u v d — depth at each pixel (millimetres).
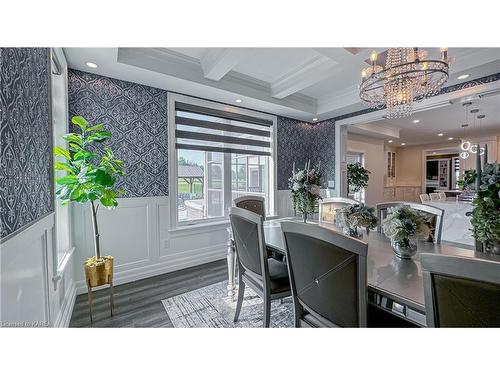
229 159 3791
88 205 2496
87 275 1921
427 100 3033
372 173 6375
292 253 1200
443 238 3480
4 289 869
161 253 2994
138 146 2805
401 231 1366
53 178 1610
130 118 2742
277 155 4234
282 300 2281
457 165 7508
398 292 990
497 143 6523
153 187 2926
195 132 3316
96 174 1800
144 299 2299
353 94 3584
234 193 3859
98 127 2012
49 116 1562
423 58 1894
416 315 913
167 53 2514
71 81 2389
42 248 1349
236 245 1849
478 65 2371
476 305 648
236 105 3605
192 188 3400
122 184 2705
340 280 993
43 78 1447
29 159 1149
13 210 944
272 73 3092
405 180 8609
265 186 4270
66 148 2223
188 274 2949
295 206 2385
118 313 2041
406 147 8602
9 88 924
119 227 2682
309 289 1150
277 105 3623
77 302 2221
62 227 2164
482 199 1381
